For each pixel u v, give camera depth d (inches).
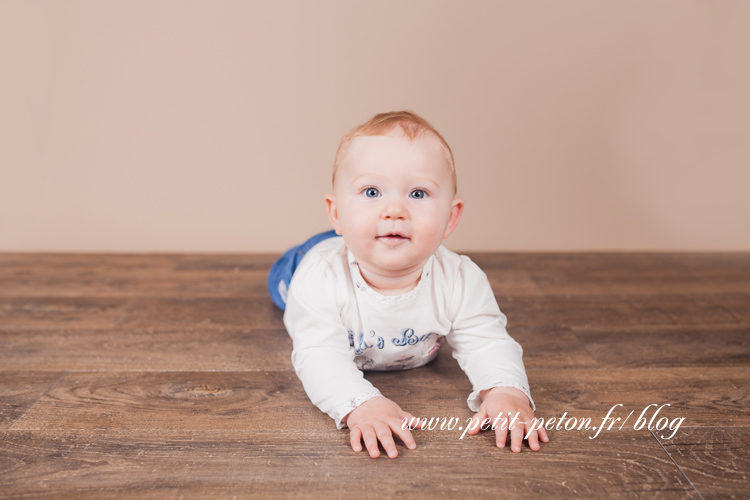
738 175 96.3
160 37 89.4
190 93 91.4
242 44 89.8
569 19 90.0
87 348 54.8
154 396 45.4
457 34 90.0
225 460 36.7
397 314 43.2
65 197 94.3
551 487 34.1
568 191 96.2
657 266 86.4
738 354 54.1
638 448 38.3
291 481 34.6
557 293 72.6
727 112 94.0
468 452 37.6
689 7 90.0
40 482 34.4
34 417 42.0
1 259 89.5
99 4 87.9
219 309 66.4
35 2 87.6
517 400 40.4
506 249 97.8
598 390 46.7
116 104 91.5
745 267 86.1
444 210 39.6
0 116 91.4
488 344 44.6
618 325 61.5
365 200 38.7
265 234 96.3
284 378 48.8
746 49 91.2
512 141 93.9
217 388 46.8
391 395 45.3
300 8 88.8
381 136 39.0
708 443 38.9
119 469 35.7
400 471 35.6
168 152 93.4
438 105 92.3
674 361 52.4
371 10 89.0
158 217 95.5
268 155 93.7
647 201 97.2
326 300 43.3
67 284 75.8
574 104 93.0
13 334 58.3
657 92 92.7
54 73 90.0
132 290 73.4
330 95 91.7
